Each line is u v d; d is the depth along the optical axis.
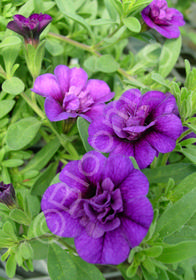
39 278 0.10
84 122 0.10
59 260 0.09
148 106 0.09
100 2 0.17
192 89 0.10
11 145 0.10
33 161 0.12
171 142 0.08
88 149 0.09
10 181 0.11
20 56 0.13
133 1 0.11
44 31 0.12
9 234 0.09
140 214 0.07
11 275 0.09
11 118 0.13
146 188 0.08
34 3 0.12
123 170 0.08
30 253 0.09
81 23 0.12
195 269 0.10
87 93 0.10
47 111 0.09
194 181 0.10
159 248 0.08
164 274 0.08
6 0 0.12
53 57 0.14
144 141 0.09
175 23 0.13
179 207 0.09
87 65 0.13
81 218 0.08
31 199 0.10
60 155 0.13
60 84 0.10
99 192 0.08
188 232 0.09
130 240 0.07
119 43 0.15
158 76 0.11
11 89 0.11
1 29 0.12
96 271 0.09
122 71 0.13
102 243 0.07
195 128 0.09
